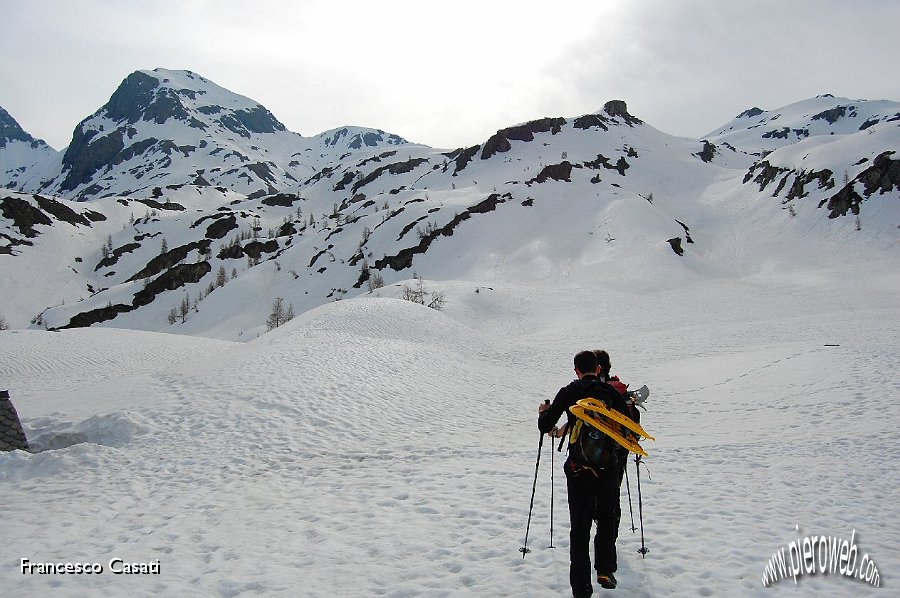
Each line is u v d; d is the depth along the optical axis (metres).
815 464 10.45
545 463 11.27
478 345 34.06
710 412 17.70
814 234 127.69
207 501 9.40
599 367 6.13
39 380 30.31
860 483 9.13
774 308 73.00
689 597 5.10
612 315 76.75
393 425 16.06
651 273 105.88
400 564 6.19
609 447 5.12
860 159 140.00
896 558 5.93
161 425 15.13
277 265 186.62
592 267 119.25
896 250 109.75
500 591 5.38
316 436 14.51
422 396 19.81
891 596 5.00
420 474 10.54
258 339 33.41
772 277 105.12
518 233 157.88
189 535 7.56
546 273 122.62
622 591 5.26
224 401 16.97
